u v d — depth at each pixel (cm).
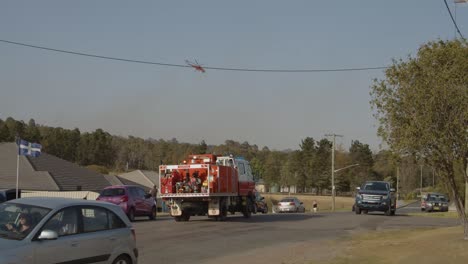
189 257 1443
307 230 2191
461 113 1423
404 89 1481
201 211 2573
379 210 3341
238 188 2755
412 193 10669
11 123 9438
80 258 930
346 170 11150
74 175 5025
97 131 10919
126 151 12381
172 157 12456
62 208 931
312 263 1367
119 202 2641
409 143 1444
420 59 1508
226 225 2372
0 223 898
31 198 983
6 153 4872
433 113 1433
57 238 898
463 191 3045
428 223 2597
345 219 2838
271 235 1994
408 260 1344
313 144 11688
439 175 1584
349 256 1469
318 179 11144
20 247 838
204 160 2652
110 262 995
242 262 1377
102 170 7806
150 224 2430
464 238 1595
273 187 12444
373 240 1833
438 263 1280
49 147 9975
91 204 994
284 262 1383
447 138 1424
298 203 4906
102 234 984
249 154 13375
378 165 11475
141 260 1377
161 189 2544
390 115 1498
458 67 1453
